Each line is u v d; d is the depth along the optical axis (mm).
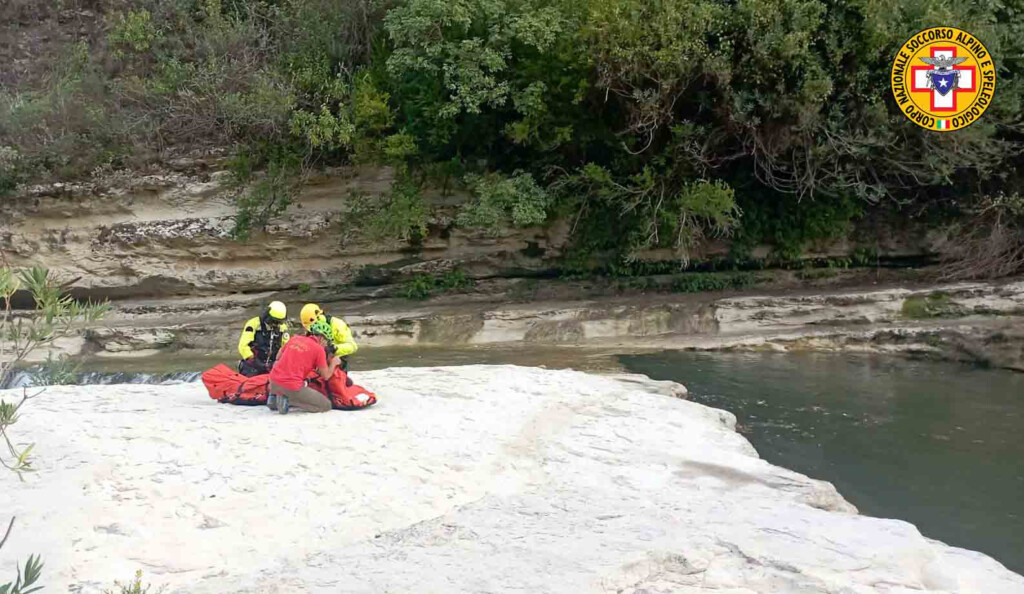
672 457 7816
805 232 20641
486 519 6016
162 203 21906
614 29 18312
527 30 18703
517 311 18875
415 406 9172
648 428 8789
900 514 7906
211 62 21891
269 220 21500
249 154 21672
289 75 22172
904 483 8766
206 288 21781
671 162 20391
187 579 5160
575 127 20516
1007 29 18703
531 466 7480
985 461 9445
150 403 9258
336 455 7309
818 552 5125
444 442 7879
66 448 7133
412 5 18969
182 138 22453
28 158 21797
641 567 4910
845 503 7035
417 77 20094
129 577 5105
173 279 21641
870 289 18750
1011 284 17172
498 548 5328
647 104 18516
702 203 18812
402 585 4750
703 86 19266
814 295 18172
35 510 5754
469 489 6836
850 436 10508
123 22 23312
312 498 6426
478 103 18953
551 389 10453
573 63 19312
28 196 21688
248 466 6930
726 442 8492
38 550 5219
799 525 5719
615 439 8336
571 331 18438
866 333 16281
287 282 21859
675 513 6109
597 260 21281
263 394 9094
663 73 18500
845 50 18031
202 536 5730
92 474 6496
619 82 19078
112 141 22375
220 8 23953
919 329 15984
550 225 21312
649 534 5508
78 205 21766
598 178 19656
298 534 5859
